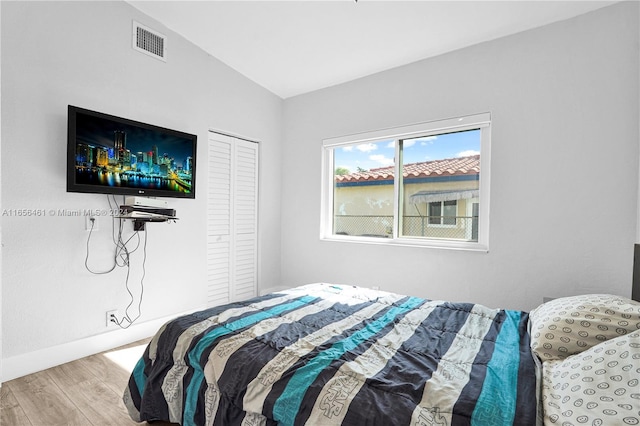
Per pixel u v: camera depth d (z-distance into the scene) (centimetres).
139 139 249
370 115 324
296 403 105
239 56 314
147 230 267
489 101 260
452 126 276
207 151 312
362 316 172
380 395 101
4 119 194
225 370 125
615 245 216
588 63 223
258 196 372
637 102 208
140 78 259
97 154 224
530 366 116
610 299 139
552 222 237
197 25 273
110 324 245
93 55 232
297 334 145
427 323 164
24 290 204
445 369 115
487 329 156
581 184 226
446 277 281
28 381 198
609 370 93
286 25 263
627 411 79
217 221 328
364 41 274
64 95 218
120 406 174
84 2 227
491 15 232
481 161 269
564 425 83
